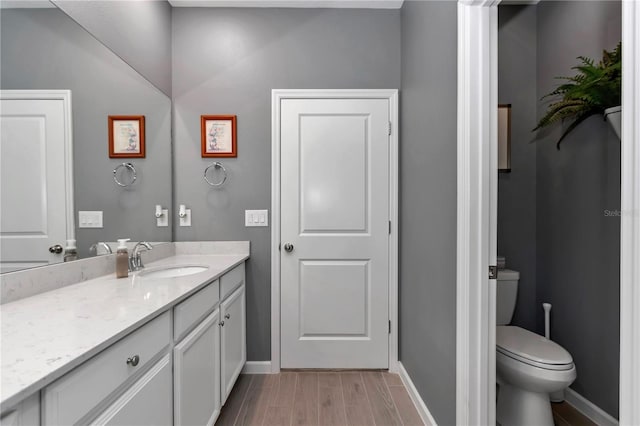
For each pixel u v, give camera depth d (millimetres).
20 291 1041
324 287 2121
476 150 1202
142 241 1758
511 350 1461
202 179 2105
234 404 1755
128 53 1659
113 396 785
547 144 1934
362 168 2105
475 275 1203
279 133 2102
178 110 2104
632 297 612
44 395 585
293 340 2121
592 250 1638
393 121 2098
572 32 1750
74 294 1109
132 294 1108
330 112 2102
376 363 2121
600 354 1592
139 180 1745
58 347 674
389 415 1669
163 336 1017
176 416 1099
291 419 1627
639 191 598
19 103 1042
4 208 992
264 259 2121
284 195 2105
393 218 2102
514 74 2010
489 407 1217
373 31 2113
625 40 612
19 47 1040
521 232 2037
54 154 1181
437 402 1481
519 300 2037
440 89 1462
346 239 2113
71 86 1268
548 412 1454
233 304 1791
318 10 2115
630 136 606
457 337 1261
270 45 2107
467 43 1204
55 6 1192
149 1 1852
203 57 2105
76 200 1287
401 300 2088
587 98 1562
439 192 1471
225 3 2080
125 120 1628
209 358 1412
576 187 1731
